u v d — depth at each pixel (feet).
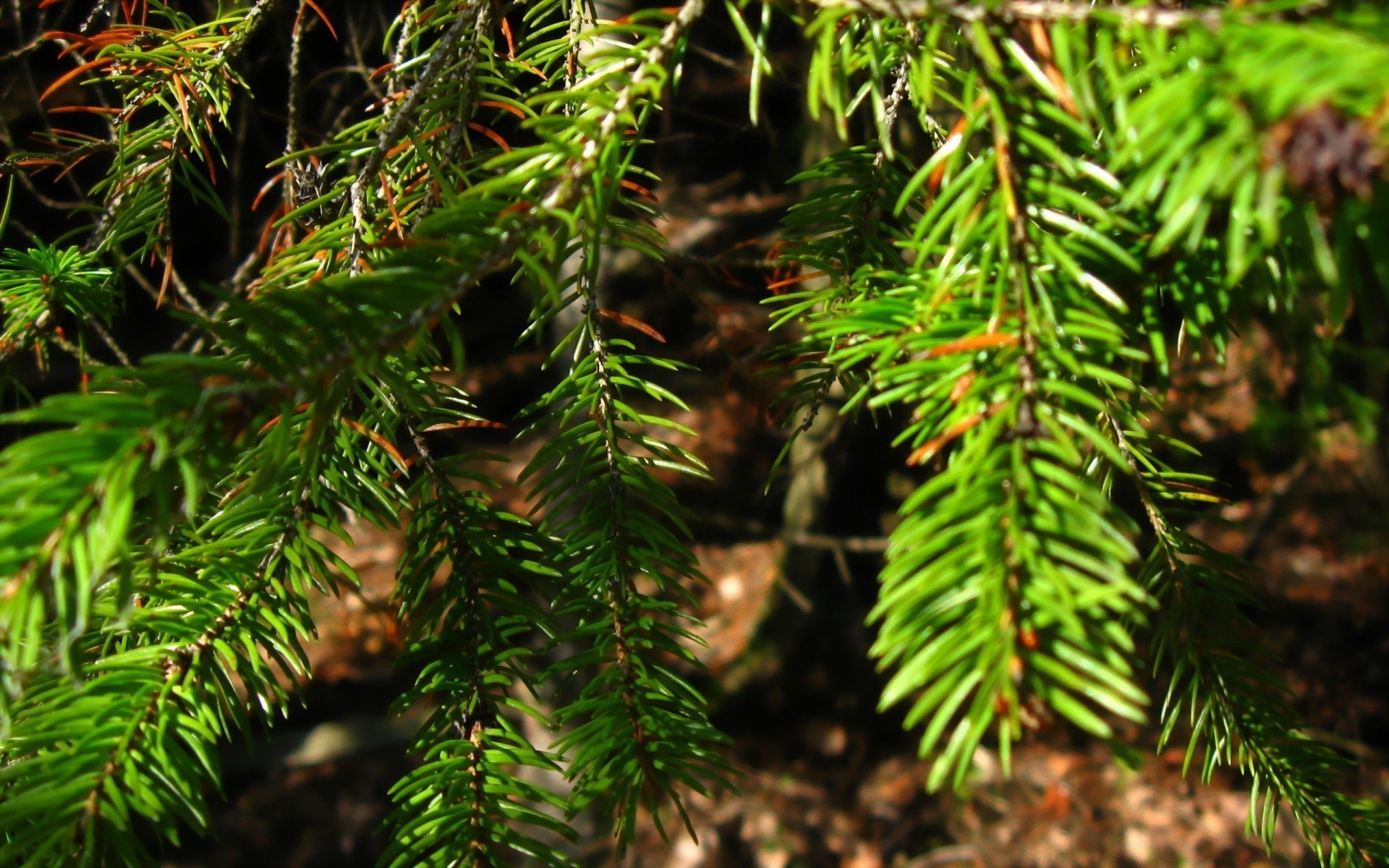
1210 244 1.13
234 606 1.32
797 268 2.89
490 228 1.15
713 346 4.18
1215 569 1.40
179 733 1.24
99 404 1.06
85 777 1.21
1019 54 1.09
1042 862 6.62
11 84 3.33
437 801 1.30
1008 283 1.12
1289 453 7.64
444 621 1.39
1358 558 7.50
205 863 6.79
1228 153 0.98
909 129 2.63
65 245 4.42
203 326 1.08
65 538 1.04
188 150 1.69
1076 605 1.03
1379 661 7.40
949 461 1.14
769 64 1.17
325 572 1.35
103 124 4.36
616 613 1.37
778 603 7.92
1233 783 6.81
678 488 8.34
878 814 7.29
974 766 7.42
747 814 7.14
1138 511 3.29
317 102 4.63
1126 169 1.15
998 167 1.11
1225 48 1.00
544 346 8.02
